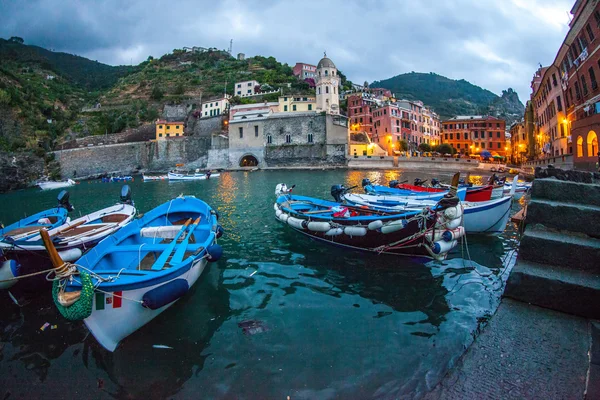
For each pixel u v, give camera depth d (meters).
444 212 7.25
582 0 22.86
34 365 4.92
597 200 4.49
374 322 5.81
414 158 56.16
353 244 9.29
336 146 61.59
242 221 14.44
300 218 10.45
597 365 3.06
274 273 8.22
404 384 4.19
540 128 45.09
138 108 88.62
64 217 11.45
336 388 4.20
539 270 4.13
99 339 4.96
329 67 70.69
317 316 6.07
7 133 56.59
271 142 66.44
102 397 4.23
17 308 6.82
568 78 28.17
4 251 6.86
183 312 6.30
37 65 126.31
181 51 133.25
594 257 3.94
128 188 13.17
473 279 7.66
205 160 71.44
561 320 3.74
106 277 5.06
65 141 72.81
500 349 3.44
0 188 47.03
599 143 19.89
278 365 4.70
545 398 2.81
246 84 89.19
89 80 145.62
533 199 4.85
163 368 4.74
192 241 8.58
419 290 7.10
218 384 4.36
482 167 52.50
